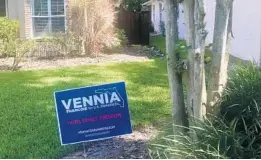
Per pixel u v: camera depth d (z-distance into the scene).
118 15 17.38
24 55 12.94
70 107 4.36
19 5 15.12
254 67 4.81
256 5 11.74
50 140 5.07
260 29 11.43
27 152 4.66
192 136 3.73
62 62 12.27
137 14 17.73
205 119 3.81
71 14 13.91
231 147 3.56
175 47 3.88
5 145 4.88
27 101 7.13
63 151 4.71
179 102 4.02
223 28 3.79
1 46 13.39
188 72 3.86
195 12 3.65
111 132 4.46
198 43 3.65
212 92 3.90
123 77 9.46
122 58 12.95
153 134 4.98
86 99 4.39
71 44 13.47
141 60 12.35
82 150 4.79
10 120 5.96
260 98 3.98
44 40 13.52
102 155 4.56
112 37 14.52
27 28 15.17
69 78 9.48
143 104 6.79
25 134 5.32
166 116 5.64
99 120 4.43
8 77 9.80
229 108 3.98
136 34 17.80
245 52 12.70
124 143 4.94
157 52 14.48
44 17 15.28
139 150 4.63
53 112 6.37
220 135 3.59
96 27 13.77
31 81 9.18
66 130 4.35
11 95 7.65
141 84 8.56
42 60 12.71
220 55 3.85
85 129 4.40
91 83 8.83
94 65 11.48
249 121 3.90
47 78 9.53
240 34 13.16
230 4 3.77
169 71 3.98
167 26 3.88
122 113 4.48
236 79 4.34
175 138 3.81
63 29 15.36
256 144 3.73
